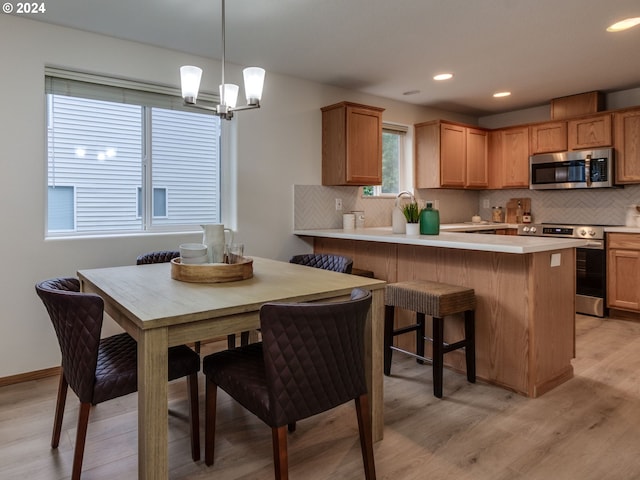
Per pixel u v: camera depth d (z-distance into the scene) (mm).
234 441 2002
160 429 1414
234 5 2537
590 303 4176
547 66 3621
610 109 4441
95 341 1543
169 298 1654
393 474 1735
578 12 2635
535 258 2426
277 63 3535
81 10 2578
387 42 3098
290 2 2504
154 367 1396
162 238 3254
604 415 2225
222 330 1542
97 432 2078
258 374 1612
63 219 2965
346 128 3875
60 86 2861
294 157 3938
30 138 2693
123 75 3020
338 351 1477
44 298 1603
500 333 2574
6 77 2607
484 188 5215
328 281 2002
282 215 3881
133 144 3213
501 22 2775
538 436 2021
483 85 4164
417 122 4961
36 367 2756
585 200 4781
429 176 4777
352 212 4371
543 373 2502
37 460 1839
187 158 3457
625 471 1752
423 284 2715
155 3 2502
